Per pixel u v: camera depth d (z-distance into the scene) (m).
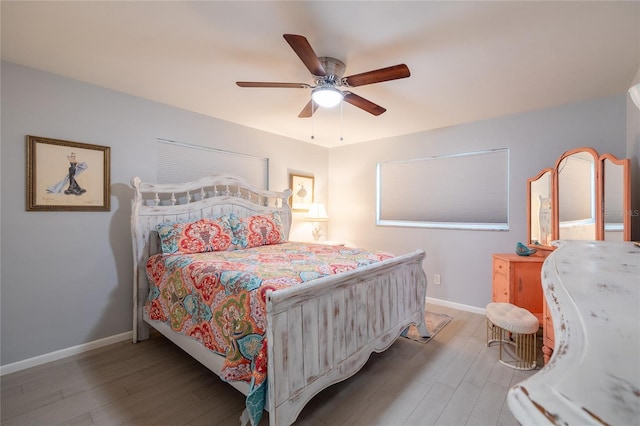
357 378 2.13
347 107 3.07
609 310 0.62
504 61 2.10
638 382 0.39
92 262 2.60
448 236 3.71
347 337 1.90
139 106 2.85
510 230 3.28
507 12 1.58
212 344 1.83
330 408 1.81
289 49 1.99
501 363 2.32
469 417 1.73
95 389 2.00
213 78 2.44
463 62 2.11
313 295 1.64
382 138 4.35
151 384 2.06
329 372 1.76
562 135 2.96
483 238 3.45
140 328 2.74
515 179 3.24
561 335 0.54
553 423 0.33
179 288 2.21
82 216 2.54
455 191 3.71
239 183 3.51
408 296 2.61
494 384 2.05
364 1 1.51
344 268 2.08
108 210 2.67
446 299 3.71
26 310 2.29
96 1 1.54
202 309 1.96
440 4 1.52
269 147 4.04
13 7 1.58
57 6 1.58
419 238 3.96
